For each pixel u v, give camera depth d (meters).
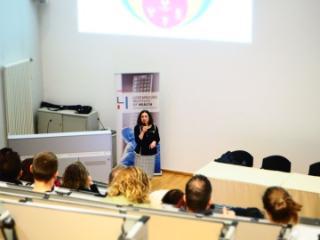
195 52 7.54
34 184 3.61
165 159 8.12
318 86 6.81
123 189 3.46
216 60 7.42
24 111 7.85
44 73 8.72
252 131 7.39
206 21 7.37
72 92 8.59
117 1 7.94
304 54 6.81
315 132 6.96
